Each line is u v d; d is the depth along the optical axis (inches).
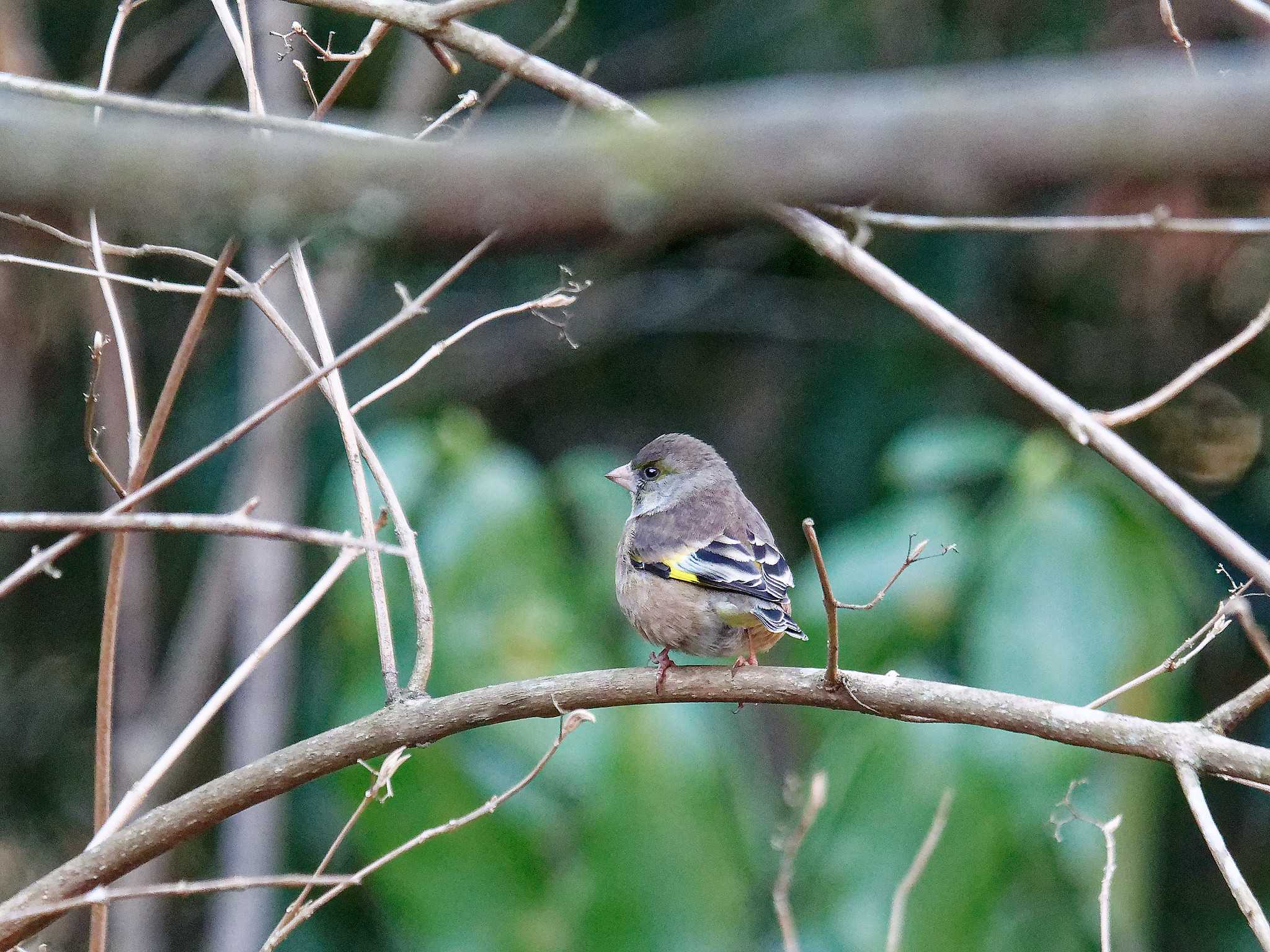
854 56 602.5
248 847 520.7
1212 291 586.9
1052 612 446.6
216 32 573.6
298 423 555.2
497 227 118.7
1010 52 575.8
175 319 611.8
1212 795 607.5
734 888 446.0
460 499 470.6
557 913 441.1
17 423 563.2
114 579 253.8
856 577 467.5
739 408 682.2
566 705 256.2
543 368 681.6
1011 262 612.7
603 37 647.8
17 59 467.2
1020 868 426.6
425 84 573.0
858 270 263.3
